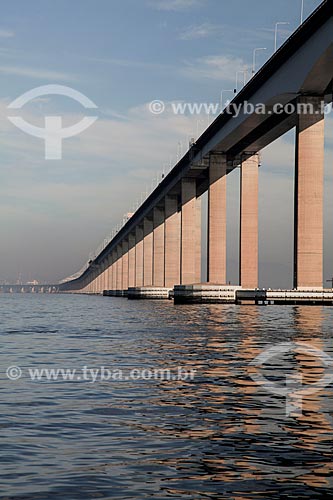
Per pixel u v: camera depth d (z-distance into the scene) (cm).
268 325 5456
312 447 1334
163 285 17638
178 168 14475
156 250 17675
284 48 7812
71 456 1280
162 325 5634
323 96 8094
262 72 8531
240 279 11856
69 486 1109
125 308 10538
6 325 5931
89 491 1087
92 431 1485
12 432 1481
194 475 1159
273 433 1455
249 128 10050
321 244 8656
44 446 1355
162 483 1120
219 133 11075
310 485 1106
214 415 1652
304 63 7525
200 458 1258
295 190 8700
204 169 13238
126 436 1434
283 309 8588
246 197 11938
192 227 14362
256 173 11988
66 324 6025
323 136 8431
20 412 1702
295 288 8912
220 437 1419
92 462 1241
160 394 1972
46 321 6625
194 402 1833
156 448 1332
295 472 1172
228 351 3328
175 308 9819
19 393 2000
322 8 6681
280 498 1052
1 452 1312
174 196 16275
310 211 8575
